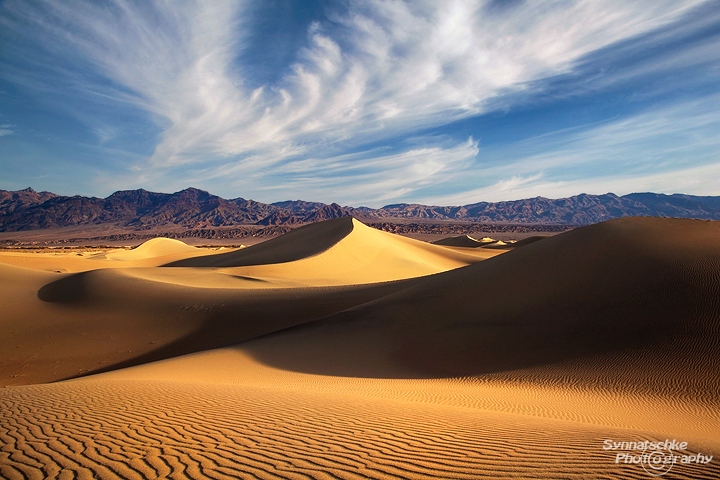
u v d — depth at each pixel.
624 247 23.22
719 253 20.08
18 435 6.11
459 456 5.38
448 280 29.08
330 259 60.94
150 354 25.78
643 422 9.88
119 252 106.44
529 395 12.50
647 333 16.33
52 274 46.25
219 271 52.31
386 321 23.78
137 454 5.34
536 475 4.72
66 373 23.08
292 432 6.39
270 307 31.97
